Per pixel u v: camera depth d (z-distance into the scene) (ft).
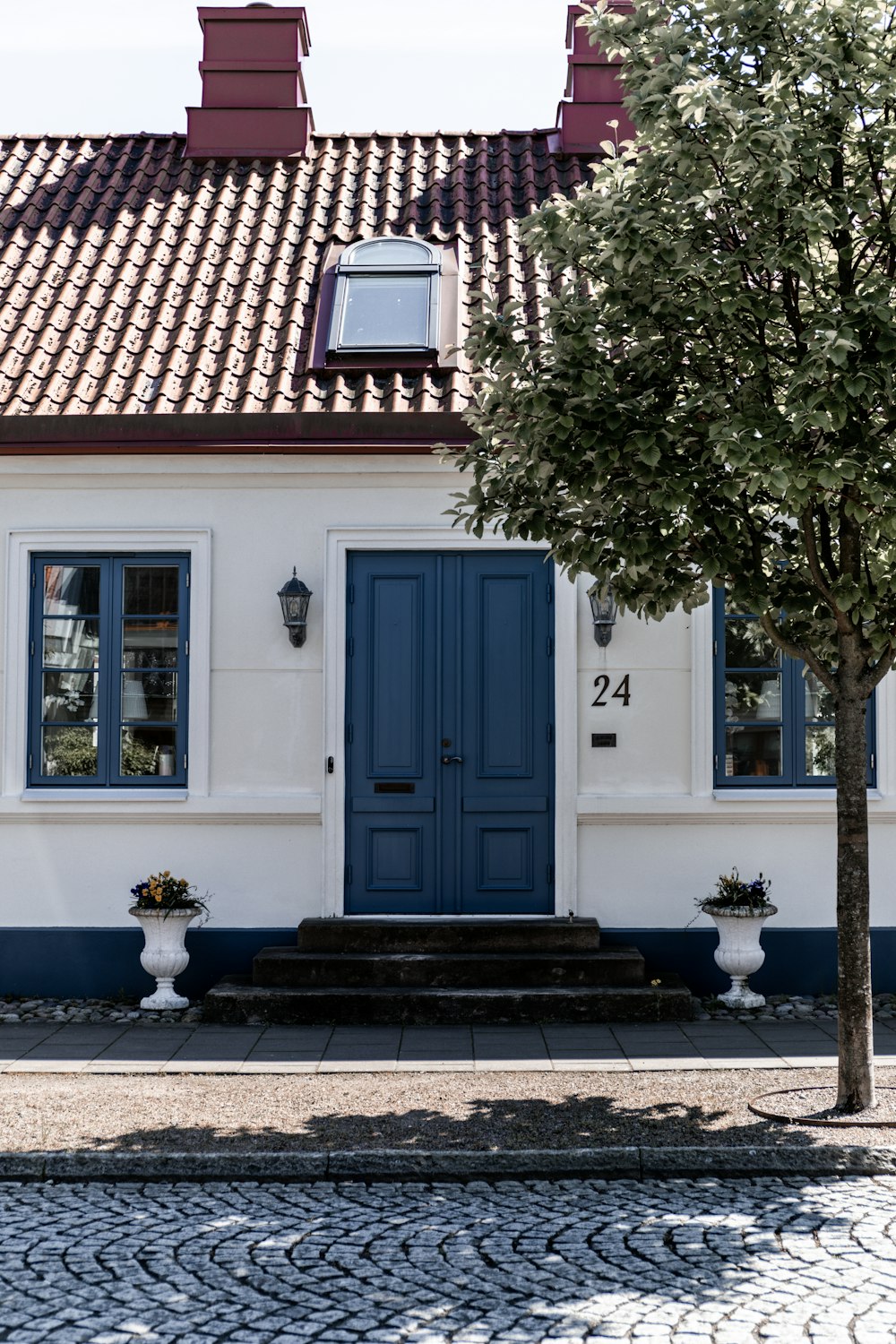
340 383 32.27
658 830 31.22
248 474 31.50
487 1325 14.17
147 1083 23.72
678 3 21.72
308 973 28.96
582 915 31.14
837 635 22.79
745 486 20.77
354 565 31.81
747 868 31.19
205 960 31.01
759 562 21.56
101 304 35.27
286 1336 13.97
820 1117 20.83
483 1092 22.84
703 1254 16.17
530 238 22.39
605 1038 26.94
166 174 40.57
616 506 20.71
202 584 31.42
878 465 19.94
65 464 31.40
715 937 30.99
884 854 31.09
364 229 37.27
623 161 23.06
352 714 31.60
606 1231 17.01
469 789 31.53
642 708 31.32
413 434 30.96
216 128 41.19
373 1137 20.26
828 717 31.71
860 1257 15.99
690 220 20.97
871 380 19.15
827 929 31.04
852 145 21.13
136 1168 19.39
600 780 31.30
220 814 30.99
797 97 20.94
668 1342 13.69
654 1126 20.61
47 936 30.94
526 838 31.55
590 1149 19.54
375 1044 26.61
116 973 30.91
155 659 31.76
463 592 31.78
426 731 31.60
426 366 33.04
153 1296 15.05
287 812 31.01
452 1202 18.28
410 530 31.40
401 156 41.93
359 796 31.50
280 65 41.22
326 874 31.14
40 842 31.14
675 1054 25.62
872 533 22.45
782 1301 14.70
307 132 41.34
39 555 31.78
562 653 31.35
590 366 20.52
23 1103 22.27
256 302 35.42
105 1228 17.31
